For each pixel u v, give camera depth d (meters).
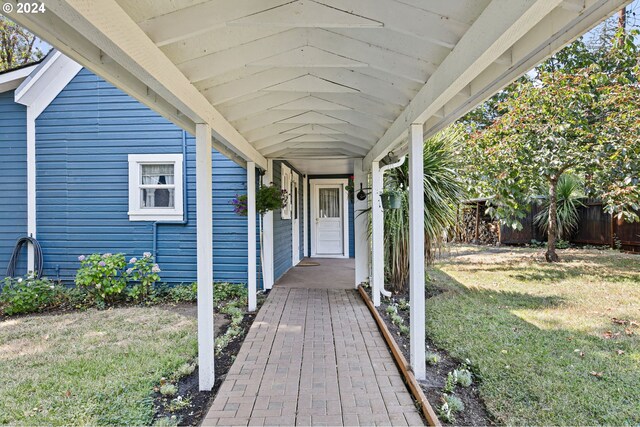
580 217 9.20
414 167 2.67
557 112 5.68
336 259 8.99
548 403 2.30
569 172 7.40
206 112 2.60
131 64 1.61
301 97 3.08
